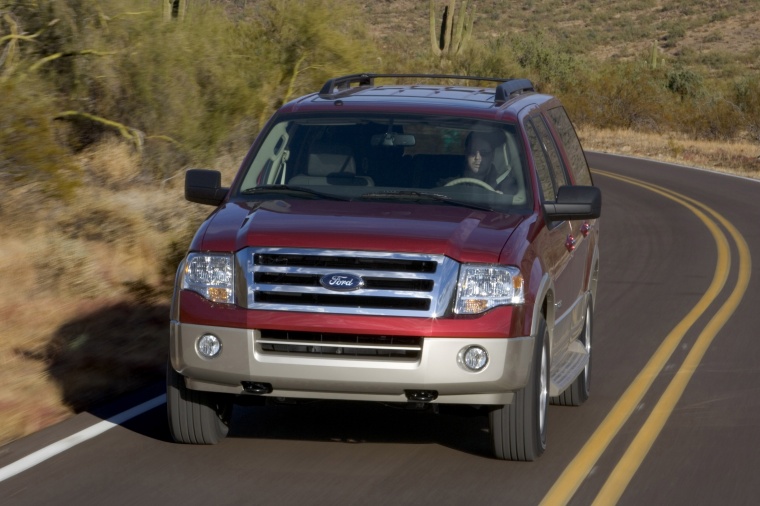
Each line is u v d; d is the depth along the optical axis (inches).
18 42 1349.7
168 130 1486.2
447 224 581.3
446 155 652.7
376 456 599.2
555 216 636.7
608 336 986.1
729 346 949.2
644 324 1042.7
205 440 605.6
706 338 979.9
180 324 566.9
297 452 602.5
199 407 594.9
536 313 570.6
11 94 1122.7
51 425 650.2
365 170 651.5
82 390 729.0
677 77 5196.9
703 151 3627.0
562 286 665.6
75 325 887.1
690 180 2711.6
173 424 599.5
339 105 689.6
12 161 1119.0
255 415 681.0
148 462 579.5
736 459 617.9
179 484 545.3
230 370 557.0
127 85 1440.7
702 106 4471.0
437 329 545.3
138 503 518.0
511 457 593.0
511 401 564.7
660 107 4394.7
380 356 551.2
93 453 593.9
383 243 554.6
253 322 551.2
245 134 1713.8
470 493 542.0
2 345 813.2
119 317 925.2
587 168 870.4
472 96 717.9
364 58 2075.5
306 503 521.3
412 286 550.9
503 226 595.5
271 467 574.9
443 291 550.3
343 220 581.3
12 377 737.6
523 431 579.2
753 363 882.8
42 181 1136.2
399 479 561.0
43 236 1076.5
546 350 618.5
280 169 666.2
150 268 1093.8
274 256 557.9
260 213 598.2
